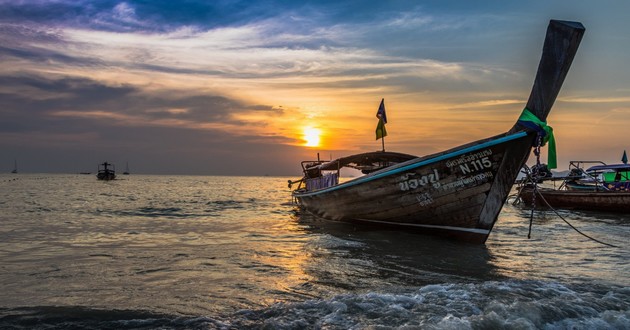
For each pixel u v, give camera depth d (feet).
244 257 29.78
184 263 27.73
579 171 84.48
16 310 17.98
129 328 15.87
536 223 53.67
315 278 23.52
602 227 48.32
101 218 59.41
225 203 99.45
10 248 33.78
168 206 86.28
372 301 17.89
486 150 32.83
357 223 44.65
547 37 30.55
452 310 16.66
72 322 16.55
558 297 18.48
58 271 25.52
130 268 26.32
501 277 23.59
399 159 53.52
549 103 30.83
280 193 172.55
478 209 34.53
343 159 51.62
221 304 18.84
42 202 95.30
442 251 31.83
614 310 17.03
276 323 15.55
